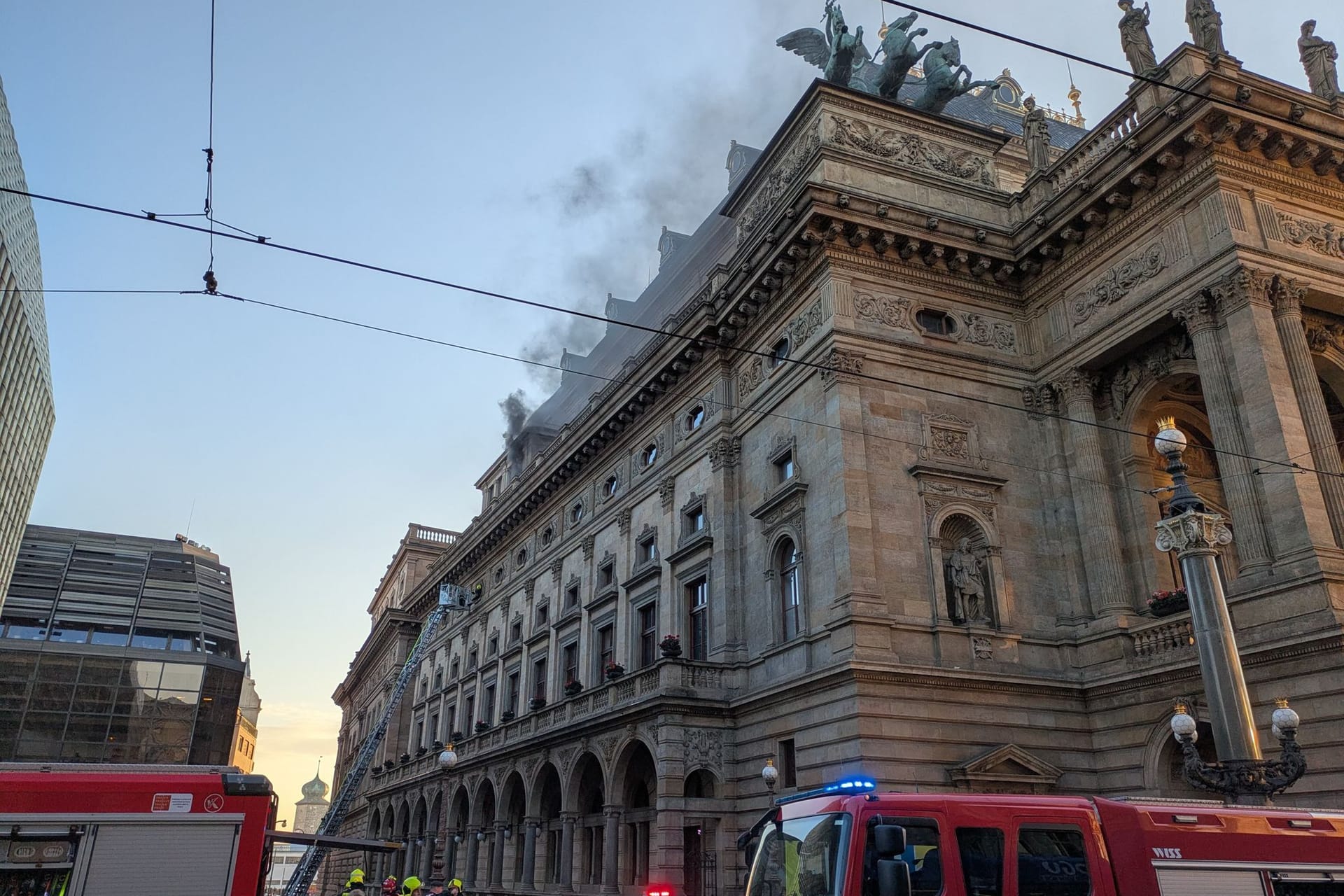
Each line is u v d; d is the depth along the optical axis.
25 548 96.75
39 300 88.75
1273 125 24.70
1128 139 26.61
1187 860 11.42
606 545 41.12
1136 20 28.39
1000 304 30.56
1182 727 15.32
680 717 28.48
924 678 24.36
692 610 33.62
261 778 13.57
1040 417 29.34
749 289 31.64
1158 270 26.12
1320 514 21.56
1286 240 24.72
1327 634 19.92
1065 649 26.62
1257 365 22.94
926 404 28.19
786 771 26.34
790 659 27.22
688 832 28.88
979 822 11.41
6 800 12.14
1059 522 28.05
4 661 77.75
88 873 12.26
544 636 45.41
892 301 28.97
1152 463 27.75
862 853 10.95
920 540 26.52
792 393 29.72
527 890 36.50
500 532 54.28
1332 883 11.85
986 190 32.06
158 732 80.38
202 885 12.78
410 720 69.06
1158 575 26.17
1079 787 25.08
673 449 36.59
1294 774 14.20
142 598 92.19
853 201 28.59
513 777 40.59
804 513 28.06
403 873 55.28
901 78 33.59
